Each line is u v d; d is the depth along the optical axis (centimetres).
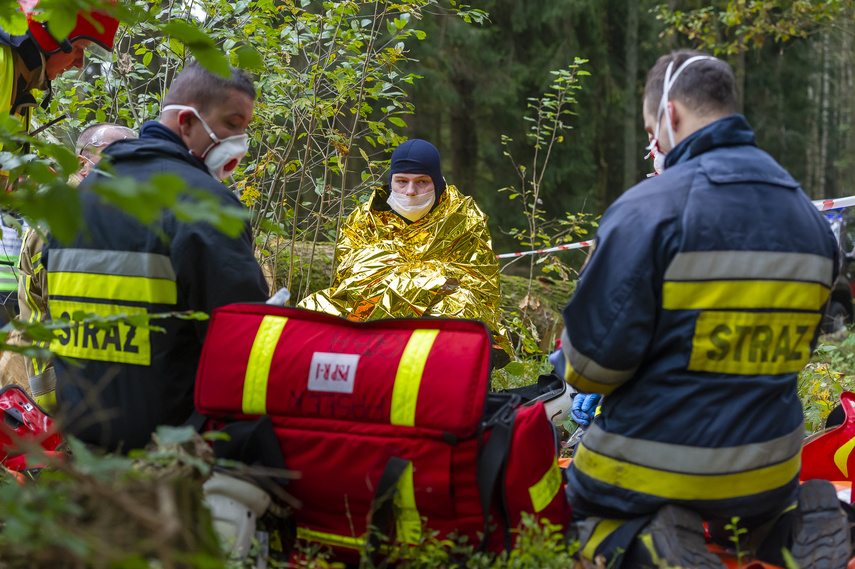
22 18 157
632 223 187
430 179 350
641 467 192
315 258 572
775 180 194
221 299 210
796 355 196
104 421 212
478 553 189
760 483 192
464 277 349
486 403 215
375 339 200
